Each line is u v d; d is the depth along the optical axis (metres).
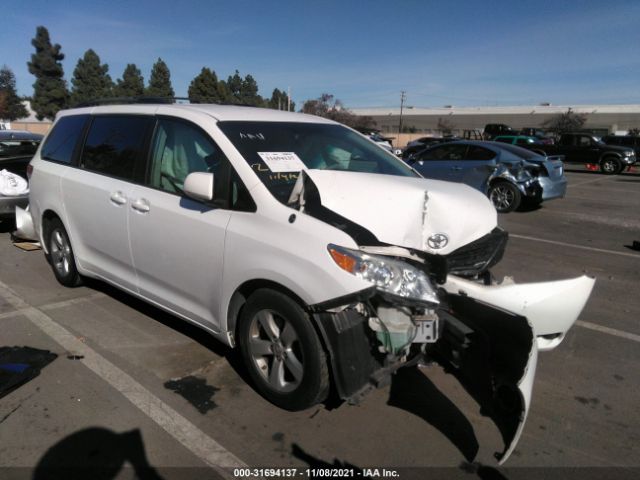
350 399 2.74
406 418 3.09
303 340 2.83
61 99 56.91
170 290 3.68
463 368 2.87
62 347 3.85
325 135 3.95
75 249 4.63
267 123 3.69
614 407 3.29
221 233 3.15
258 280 3.02
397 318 2.68
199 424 2.97
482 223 3.05
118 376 3.46
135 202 3.77
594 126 88.12
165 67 57.31
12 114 62.59
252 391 3.32
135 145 3.97
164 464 2.64
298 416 3.07
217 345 3.94
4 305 4.64
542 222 9.76
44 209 4.93
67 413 3.03
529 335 2.51
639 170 23.50
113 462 2.64
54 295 4.91
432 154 12.10
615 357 3.96
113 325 4.26
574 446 2.88
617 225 9.51
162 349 3.86
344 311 2.70
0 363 3.56
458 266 2.94
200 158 3.44
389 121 102.56
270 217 2.96
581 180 18.67
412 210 2.88
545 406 3.28
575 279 2.98
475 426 3.03
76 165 4.58
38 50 56.62
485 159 11.05
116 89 56.09
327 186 2.93
